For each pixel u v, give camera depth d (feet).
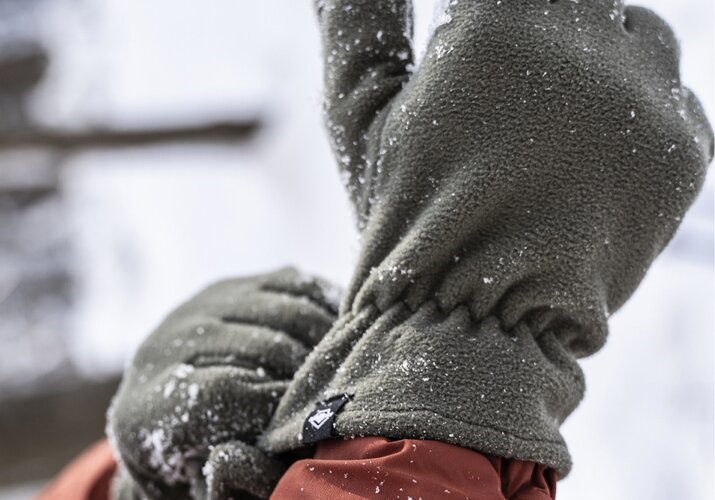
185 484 2.36
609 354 5.84
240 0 13.01
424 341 1.97
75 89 11.55
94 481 3.18
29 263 9.45
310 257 9.20
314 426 1.97
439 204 1.99
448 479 1.84
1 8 11.14
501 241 1.99
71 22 11.95
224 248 10.26
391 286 2.04
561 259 1.97
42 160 10.62
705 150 2.11
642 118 1.98
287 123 11.41
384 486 1.83
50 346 8.53
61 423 7.87
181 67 12.41
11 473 7.72
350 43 2.28
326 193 9.71
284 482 1.94
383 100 2.23
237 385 2.22
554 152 1.96
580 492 5.38
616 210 2.00
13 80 10.98
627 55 2.05
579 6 2.06
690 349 5.47
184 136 11.75
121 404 2.39
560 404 2.01
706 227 5.74
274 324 2.41
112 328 9.04
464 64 2.01
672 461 5.17
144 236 10.49
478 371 1.92
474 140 1.99
